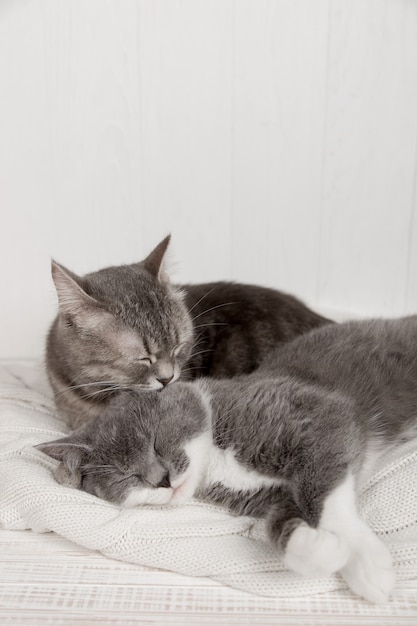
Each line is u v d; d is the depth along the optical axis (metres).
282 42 0.94
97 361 0.73
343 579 0.58
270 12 0.93
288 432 0.61
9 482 0.66
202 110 0.96
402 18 0.92
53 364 0.79
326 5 0.92
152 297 0.75
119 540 0.61
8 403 0.82
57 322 0.79
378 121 0.96
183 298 0.80
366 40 0.93
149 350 0.72
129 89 0.95
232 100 0.96
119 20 0.93
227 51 0.94
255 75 0.95
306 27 0.93
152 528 0.61
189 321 0.78
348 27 0.93
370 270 1.02
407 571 0.58
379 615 0.56
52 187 0.98
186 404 0.65
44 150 0.97
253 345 0.83
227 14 0.93
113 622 0.56
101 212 0.99
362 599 0.58
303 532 0.55
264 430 0.62
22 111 0.95
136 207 0.99
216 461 0.63
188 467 0.63
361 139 0.97
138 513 0.62
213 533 0.61
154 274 0.77
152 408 0.65
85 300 0.71
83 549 0.63
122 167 0.98
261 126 0.97
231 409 0.64
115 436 0.64
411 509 0.61
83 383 0.75
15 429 0.75
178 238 1.01
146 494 0.63
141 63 0.94
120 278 0.76
